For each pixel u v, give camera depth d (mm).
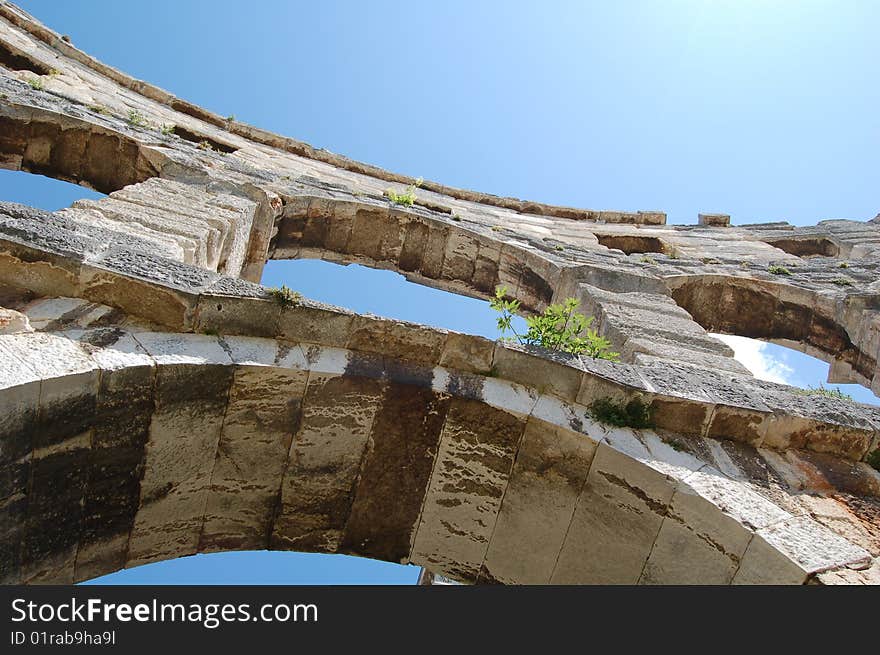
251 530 5832
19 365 4520
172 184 10352
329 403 5566
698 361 8555
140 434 5098
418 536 6031
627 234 17969
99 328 5148
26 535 4793
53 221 6090
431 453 5793
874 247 17688
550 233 16938
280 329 5641
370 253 13586
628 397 5875
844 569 4863
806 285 13234
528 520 5812
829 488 5762
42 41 18141
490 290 13539
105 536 5250
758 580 4961
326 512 5883
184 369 5062
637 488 5477
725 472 5637
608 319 9938
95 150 12047
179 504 5512
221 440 5449
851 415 6406
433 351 5863
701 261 14469
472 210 17641
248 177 12578
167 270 5730
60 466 4793
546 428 5613
